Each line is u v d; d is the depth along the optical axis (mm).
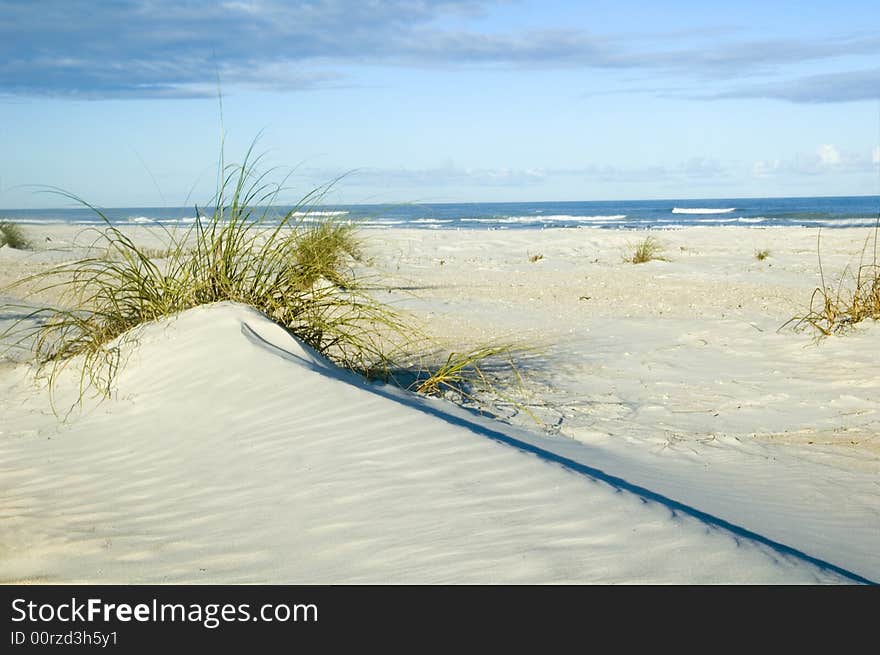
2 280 13789
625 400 6188
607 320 10414
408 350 7848
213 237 6602
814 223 44406
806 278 15883
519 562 2867
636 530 3100
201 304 6473
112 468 4285
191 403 5098
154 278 6746
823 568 2916
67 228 33250
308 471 3951
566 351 8180
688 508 3525
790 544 3312
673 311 11328
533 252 23844
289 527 3355
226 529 3385
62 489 4020
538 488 3580
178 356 5754
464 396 6016
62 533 3451
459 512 3355
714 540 3025
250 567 3029
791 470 4551
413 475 3807
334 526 3324
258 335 5898
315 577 2904
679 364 7570
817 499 4062
